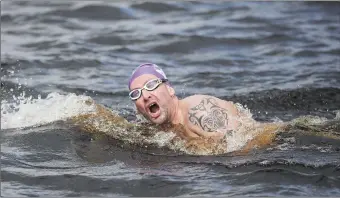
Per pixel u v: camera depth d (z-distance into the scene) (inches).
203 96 1279.5
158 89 1244.5
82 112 1363.2
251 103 1499.8
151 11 2399.1
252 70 1756.9
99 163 1160.8
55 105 1393.9
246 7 2429.9
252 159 1146.7
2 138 1273.4
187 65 1823.3
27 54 1903.3
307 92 1551.4
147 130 1280.8
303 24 2191.2
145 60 1877.5
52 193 1041.5
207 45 2010.3
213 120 1238.3
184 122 1251.2
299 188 1030.4
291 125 1284.4
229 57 1888.5
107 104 1502.2
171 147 1224.2
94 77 1717.5
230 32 2118.6
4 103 1489.9
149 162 1159.0
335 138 1234.0
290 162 1123.9
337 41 2000.5
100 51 1952.5
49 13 2365.9
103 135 1275.8
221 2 2501.2
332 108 1470.2
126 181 1072.2
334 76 1679.4
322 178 1061.8
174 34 2102.6
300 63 1806.1
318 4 2415.1
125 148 1222.9
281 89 1573.6
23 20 2293.3
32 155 1196.5
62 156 1193.4
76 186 1065.5
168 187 1050.1
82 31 2169.0
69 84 1646.2
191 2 2498.8
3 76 1686.8
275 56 1884.8
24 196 1027.9
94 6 2397.9
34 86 1615.4
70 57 1875.0
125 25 2231.8
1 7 2450.8
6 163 1155.9
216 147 1202.0
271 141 1219.9
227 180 1067.3
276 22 2217.0
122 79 1701.5
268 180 1059.9
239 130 1240.8
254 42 2022.6
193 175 1089.4
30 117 1366.9
